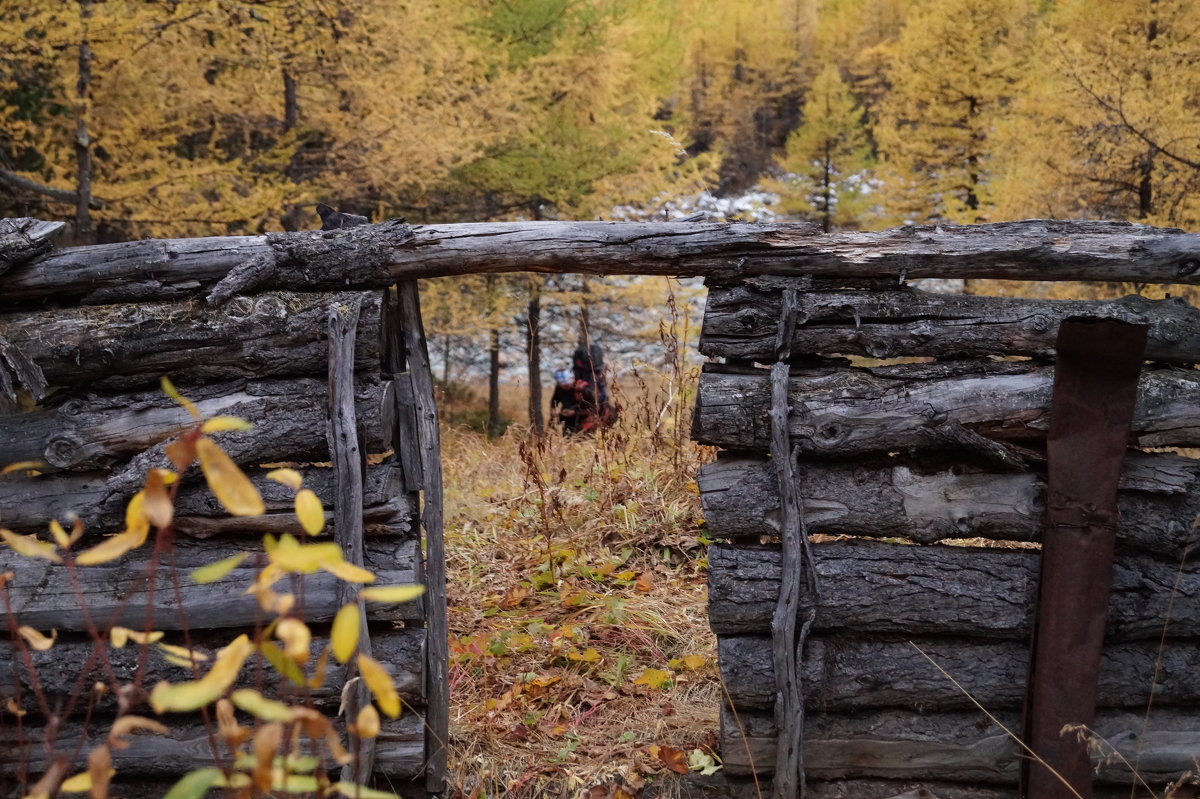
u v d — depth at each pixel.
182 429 2.59
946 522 2.56
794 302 2.57
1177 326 2.52
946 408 2.52
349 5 8.57
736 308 2.61
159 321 2.60
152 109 8.26
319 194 9.34
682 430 4.98
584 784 2.70
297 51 8.62
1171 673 2.53
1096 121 8.97
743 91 28.64
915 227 2.58
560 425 6.41
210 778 1.18
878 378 2.58
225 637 2.65
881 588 2.56
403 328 2.73
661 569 4.20
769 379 2.60
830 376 2.61
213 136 8.81
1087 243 2.52
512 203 11.91
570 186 11.46
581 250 2.62
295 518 2.60
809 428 2.55
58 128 8.70
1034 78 13.13
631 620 3.67
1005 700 2.58
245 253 2.65
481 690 3.25
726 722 2.65
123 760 2.60
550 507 4.74
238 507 1.16
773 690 2.60
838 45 28.88
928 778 2.62
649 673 3.24
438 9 10.14
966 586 2.54
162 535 1.44
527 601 3.98
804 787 2.58
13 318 2.66
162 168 8.17
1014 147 11.27
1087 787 2.47
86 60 7.32
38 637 1.71
